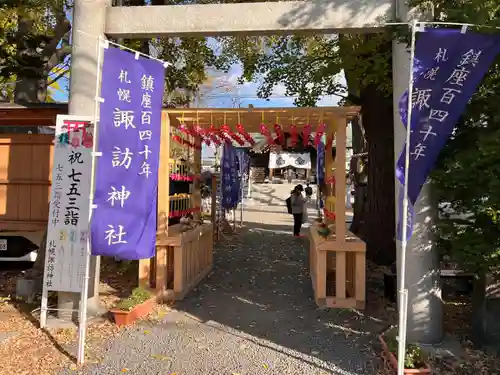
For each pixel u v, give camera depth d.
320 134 6.12
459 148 4.24
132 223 4.46
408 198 3.98
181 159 7.44
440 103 3.92
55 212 5.04
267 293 6.66
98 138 4.49
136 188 4.51
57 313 5.35
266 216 19.19
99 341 4.64
